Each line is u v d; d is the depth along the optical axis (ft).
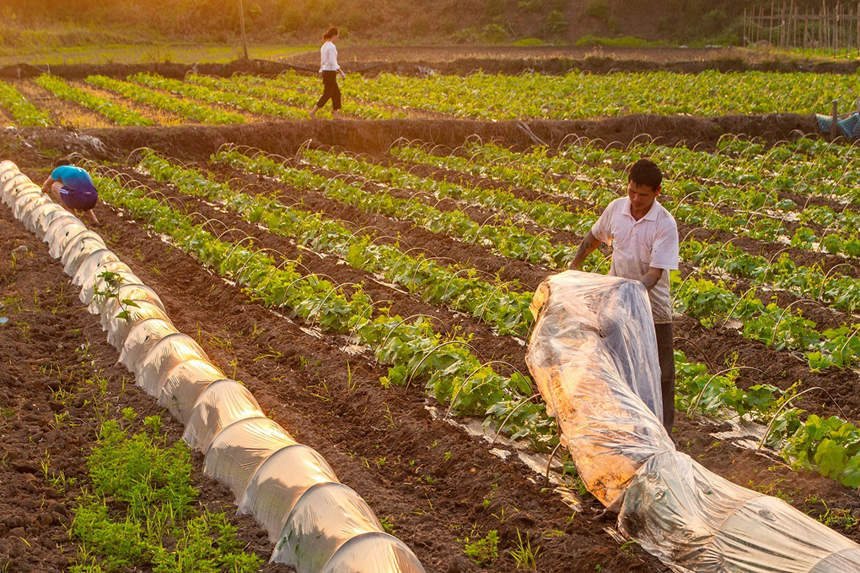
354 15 216.95
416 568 15.52
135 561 16.85
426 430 22.66
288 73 108.06
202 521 18.02
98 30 187.73
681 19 209.26
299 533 16.72
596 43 187.32
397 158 63.87
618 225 19.90
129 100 82.94
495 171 57.72
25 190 42.73
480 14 218.79
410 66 121.29
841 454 20.48
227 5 212.84
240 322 30.83
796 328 29.48
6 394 23.27
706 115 80.07
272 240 41.11
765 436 22.75
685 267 39.34
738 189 52.39
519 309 30.35
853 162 61.77
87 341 27.86
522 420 22.63
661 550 16.16
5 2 194.08
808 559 14.15
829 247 40.93
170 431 22.07
